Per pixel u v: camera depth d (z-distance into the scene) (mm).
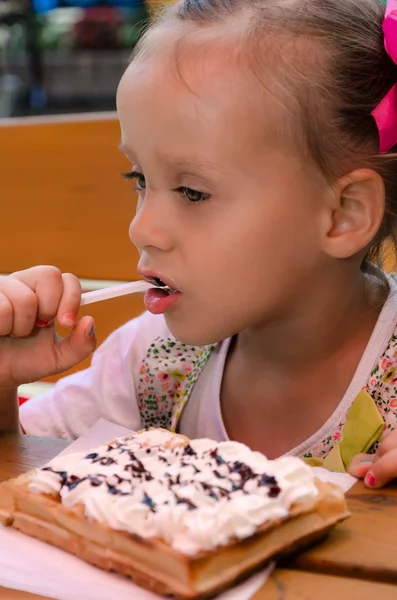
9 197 1794
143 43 867
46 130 1770
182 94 791
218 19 852
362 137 860
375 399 961
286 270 847
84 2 2053
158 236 818
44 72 2107
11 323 860
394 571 554
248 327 913
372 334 979
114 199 1697
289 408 1013
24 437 819
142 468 607
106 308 1643
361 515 635
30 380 919
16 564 568
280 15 851
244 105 792
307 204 835
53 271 888
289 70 814
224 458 618
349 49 861
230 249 812
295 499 570
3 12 2119
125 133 832
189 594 509
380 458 689
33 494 602
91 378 1155
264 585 542
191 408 1083
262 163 803
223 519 528
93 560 563
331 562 565
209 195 807
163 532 534
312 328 947
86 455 645
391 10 896
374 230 880
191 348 1109
